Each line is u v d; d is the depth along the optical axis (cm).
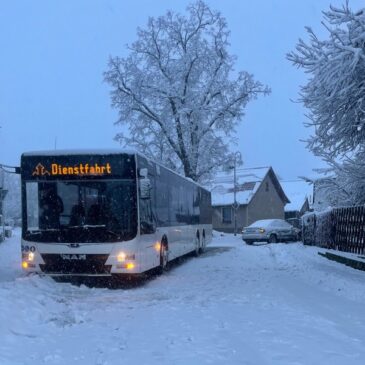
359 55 1236
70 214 1217
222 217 5569
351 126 1389
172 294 1117
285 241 3269
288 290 1127
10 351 629
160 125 3853
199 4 4006
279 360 574
